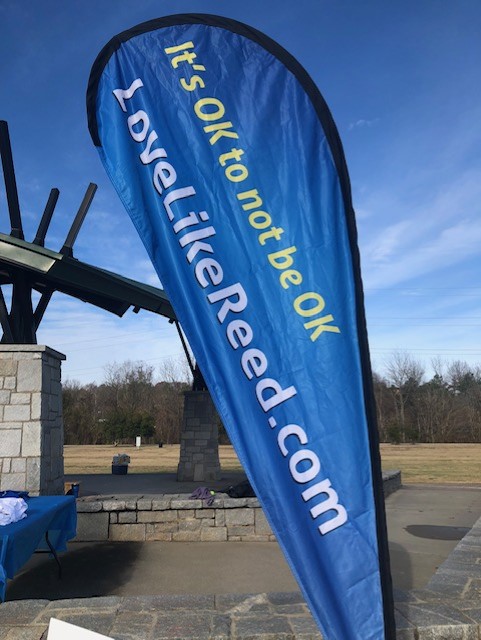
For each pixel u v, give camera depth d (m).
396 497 10.43
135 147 2.96
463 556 4.84
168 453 28.94
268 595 3.66
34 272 7.95
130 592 4.63
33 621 3.24
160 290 10.94
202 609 3.40
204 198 2.84
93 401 53.72
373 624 2.25
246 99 2.96
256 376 2.60
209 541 6.46
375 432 2.48
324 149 2.84
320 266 2.69
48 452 7.07
